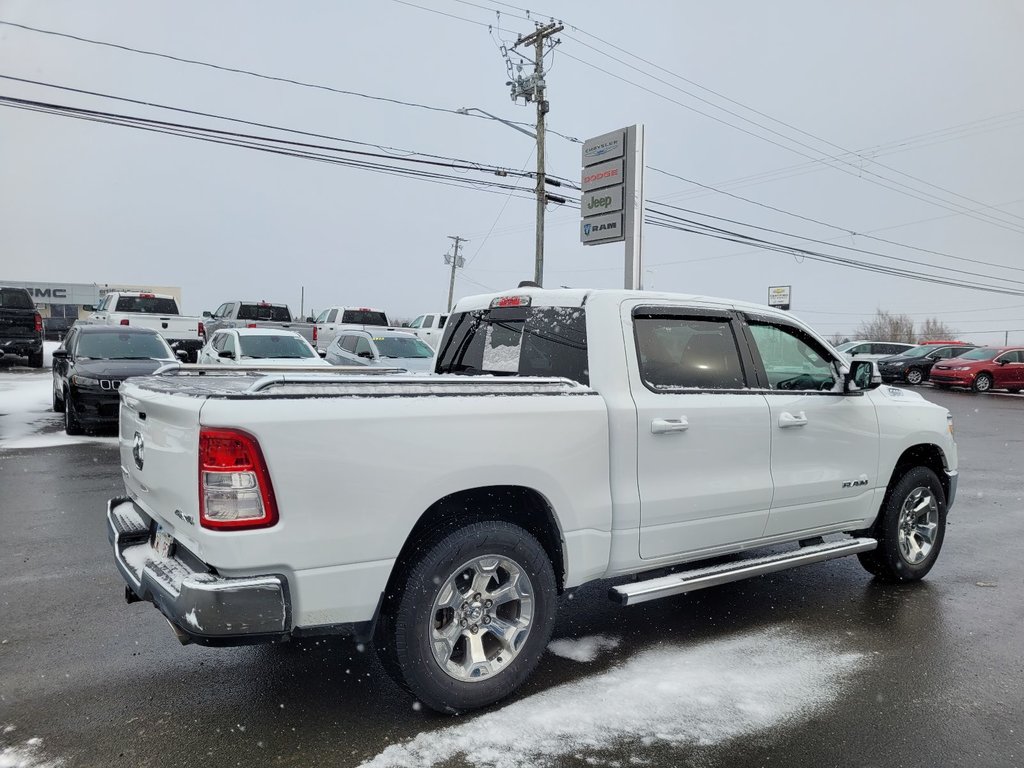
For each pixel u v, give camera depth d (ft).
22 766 9.35
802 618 15.08
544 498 11.34
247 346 45.19
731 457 13.56
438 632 10.52
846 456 15.69
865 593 16.76
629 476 12.17
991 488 30.50
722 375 13.98
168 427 10.01
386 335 55.67
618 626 14.56
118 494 25.18
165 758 9.57
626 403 12.19
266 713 10.80
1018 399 77.56
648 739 10.18
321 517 9.30
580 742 10.09
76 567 17.40
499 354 14.64
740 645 13.60
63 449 34.37
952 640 13.94
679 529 12.91
